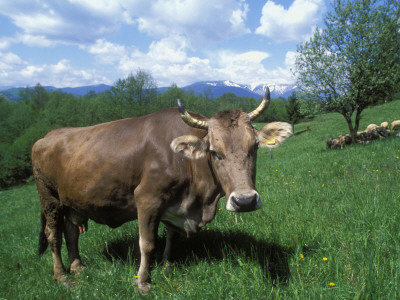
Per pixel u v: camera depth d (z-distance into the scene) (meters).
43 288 4.16
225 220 5.62
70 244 4.90
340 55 19.16
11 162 55.50
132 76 54.34
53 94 112.44
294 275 3.32
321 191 6.77
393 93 19.36
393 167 7.82
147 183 3.89
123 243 5.30
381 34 17.58
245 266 3.56
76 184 4.36
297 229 4.38
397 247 3.27
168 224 4.31
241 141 3.41
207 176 3.92
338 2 18.86
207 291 3.24
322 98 19.88
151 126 4.14
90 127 4.81
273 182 9.94
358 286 2.79
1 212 19.44
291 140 36.66
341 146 20.00
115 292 3.62
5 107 81.19
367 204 4.57
